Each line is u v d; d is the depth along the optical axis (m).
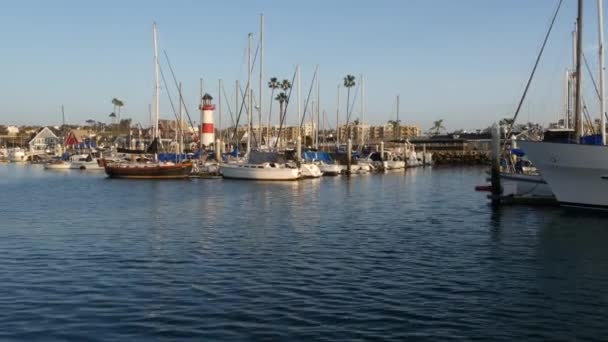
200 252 23.55
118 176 73.00
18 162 145.25
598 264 21.58
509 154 52.12
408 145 127.94
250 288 17.78
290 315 15.11
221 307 15.80
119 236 27.58
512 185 41.47
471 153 143.62
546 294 17.36
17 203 43.84
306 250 24.06
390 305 16.06
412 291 17.55
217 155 82.00
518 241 26.48
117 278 19.06
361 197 49.47
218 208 40.06
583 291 17.73
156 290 17.53
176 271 20.06
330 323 14.49
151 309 15.62
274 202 44.62
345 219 34.34
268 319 14.78
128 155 89.12
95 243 25.64
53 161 109.00
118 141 154.75
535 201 40.22
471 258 22.59
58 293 17.20
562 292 17.61
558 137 37.28
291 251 23.83
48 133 181.25
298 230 29.72
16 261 21.75
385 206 41.97
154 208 40.00
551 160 34.31
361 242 26.12
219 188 58.47
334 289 17.72
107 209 39.44
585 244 25.67
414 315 15.19
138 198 47.62
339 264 21.30
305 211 38.53
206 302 16.27
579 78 35.56
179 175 71.69
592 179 33.41
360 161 98.12
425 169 112.62
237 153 84.06
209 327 14.16
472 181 73.31
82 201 45.25
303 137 115.69
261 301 16.38
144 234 28.19
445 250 24.25
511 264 21.50
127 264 21.19
